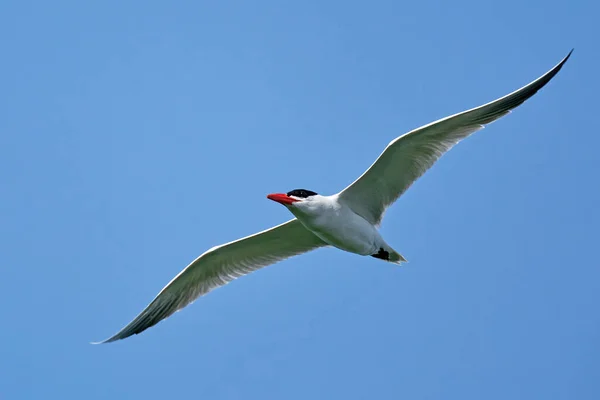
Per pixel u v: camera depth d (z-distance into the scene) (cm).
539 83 1464
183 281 1648
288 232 1627
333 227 1534
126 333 1619
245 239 1611
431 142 1480
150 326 1652
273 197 1520
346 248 1580
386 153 1472
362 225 1548
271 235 1623
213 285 1678
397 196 1552
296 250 1675
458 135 1478
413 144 1473
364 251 1580
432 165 1501
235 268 1675
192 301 1680
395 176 1529
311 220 1524
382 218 1577
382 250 1585
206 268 1655
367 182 1530
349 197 1554
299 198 1519
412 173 1524
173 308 1672
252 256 1669
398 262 1608
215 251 1614
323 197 1535
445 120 1434
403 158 1497
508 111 1466
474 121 1462
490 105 1441
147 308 1638
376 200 1566
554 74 1461
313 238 1655
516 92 1452
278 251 1673
